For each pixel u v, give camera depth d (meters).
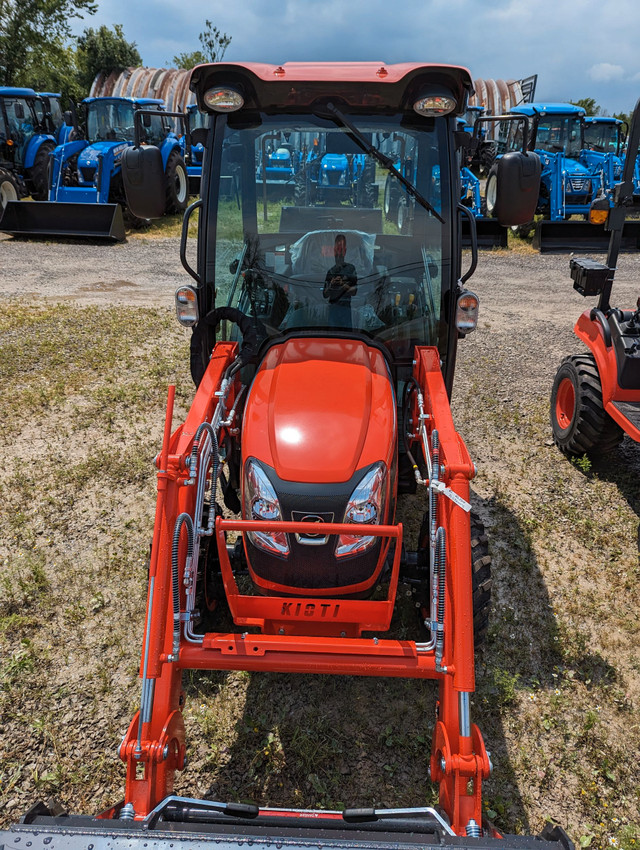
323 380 2.97
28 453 5.16
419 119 3.23
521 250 13.93
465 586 2.42
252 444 2.77
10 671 3.24
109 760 2.85
